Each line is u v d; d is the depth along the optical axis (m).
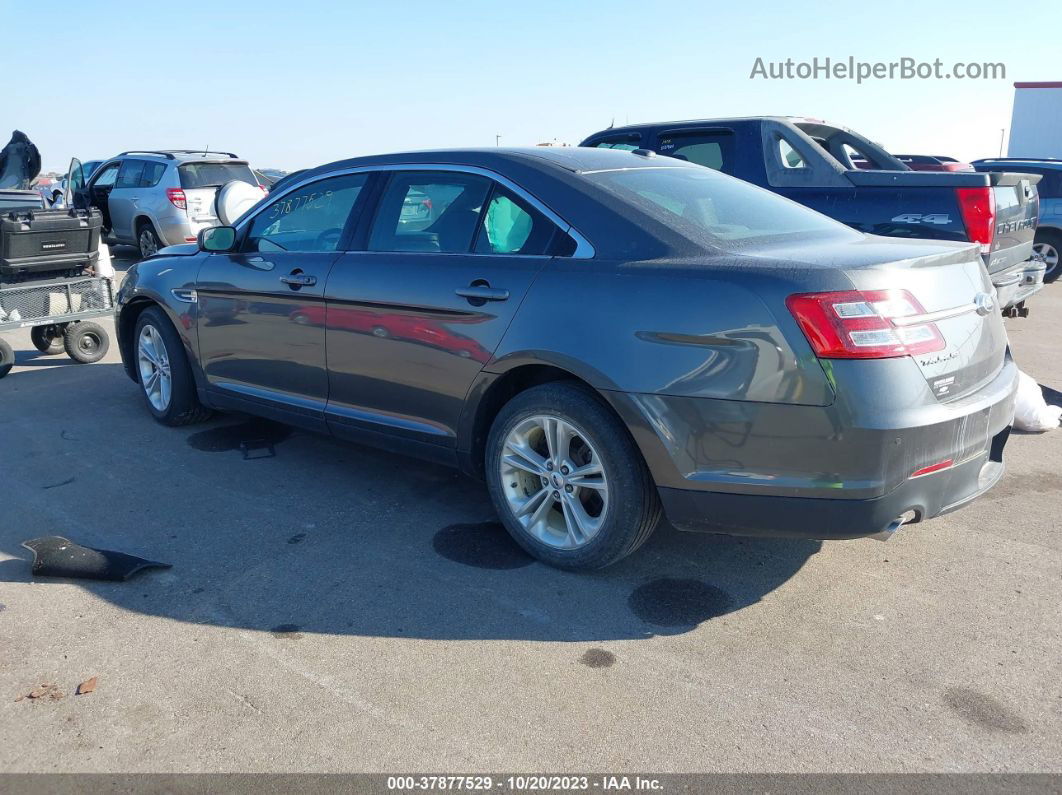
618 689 2.80
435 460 4.01
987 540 3.86
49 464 4.84
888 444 2.85
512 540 3.90
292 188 4.72
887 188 6.49
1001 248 6.67
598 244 3.40
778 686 2.81
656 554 3.74
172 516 4.14
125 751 2.52
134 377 5.92
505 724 2.63
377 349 4.03
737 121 7.20
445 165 4.02
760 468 3.00
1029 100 26.22
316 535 3.94
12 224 6.45
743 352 2.96
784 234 3.60
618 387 3.17
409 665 2.94
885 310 2.88
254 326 4.68
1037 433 5.33
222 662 2.95
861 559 3.69
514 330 3.48
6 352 6.70
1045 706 2.70
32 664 2.93
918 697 2.75
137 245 14.25
